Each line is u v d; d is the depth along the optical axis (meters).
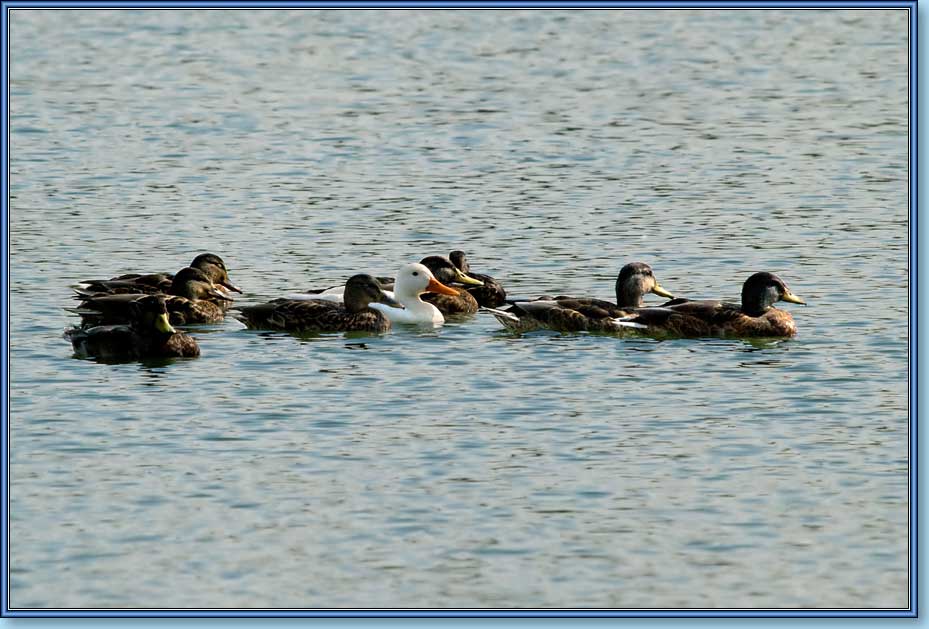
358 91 63.31
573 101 61.72
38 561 20.75
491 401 27.05
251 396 27.27
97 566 20.62
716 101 61.81
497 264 38.59
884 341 30.98
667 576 20.42
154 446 24.73
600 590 20.03
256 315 32.59
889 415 26.22
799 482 23.31
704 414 26.34
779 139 54.84
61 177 48.50
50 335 31.42
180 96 62.03
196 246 40.53
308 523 21.86
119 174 49.03
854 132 55.94
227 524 21.84
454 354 30.27
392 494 22.81
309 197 46.16
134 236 41.44
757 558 20.91
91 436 25.14
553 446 24.77
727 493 22.91
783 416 26.22
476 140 54.56
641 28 77.50
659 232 41.72
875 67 68.62
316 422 25.89
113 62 68.88
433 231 42.09
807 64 69.31
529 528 21.72
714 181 48.28
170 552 21.02
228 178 48.66
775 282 31.95
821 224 42.53
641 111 59.88
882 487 23.11
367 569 20.56
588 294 35.72
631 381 28.25
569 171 49.78
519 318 32.34
